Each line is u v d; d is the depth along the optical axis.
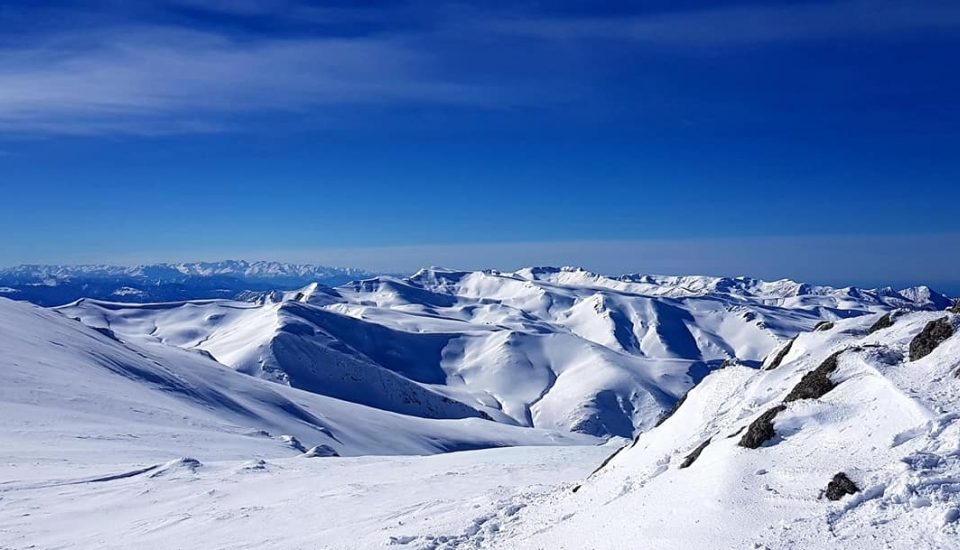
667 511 11.94
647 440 20.48
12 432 42.38
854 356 14.58
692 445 16.48
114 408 56.75
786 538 9.27
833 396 13.55
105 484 30.30
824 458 11.18
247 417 82.31
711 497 11.41
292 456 50.44
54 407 52.41
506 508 19.22
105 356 81.88
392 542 16.92
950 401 11.00
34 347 70.56
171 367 95.62
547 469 29.52
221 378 102.06
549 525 15.28
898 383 12.24
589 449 43.84
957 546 7.66
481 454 39.72
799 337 20.80
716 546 9.84
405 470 32.16
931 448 9.98
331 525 20.56
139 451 41.50
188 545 20.20
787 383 16.88
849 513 9.30
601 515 13.77
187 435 50.34
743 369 20.19
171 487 29.59
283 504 24.72
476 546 15.75
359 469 33.66
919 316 17.30
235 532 21.12
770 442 12.76
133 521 24.09
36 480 30.66
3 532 22.92
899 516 8.74
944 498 8.61
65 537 22.42
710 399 19.55
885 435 10.99
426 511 20.77
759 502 10.65
